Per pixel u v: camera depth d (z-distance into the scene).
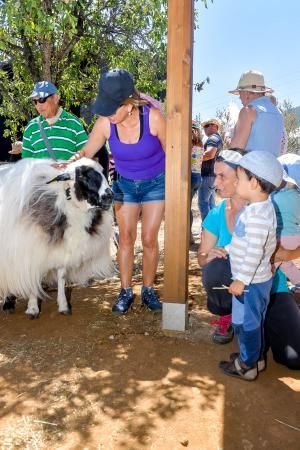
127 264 4.05
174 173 3.43
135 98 3.39
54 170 3.84
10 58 6.66
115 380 2.93
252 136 3.85
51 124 4.33
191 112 3.44
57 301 4.15
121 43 6.64
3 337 3.60
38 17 4.73
